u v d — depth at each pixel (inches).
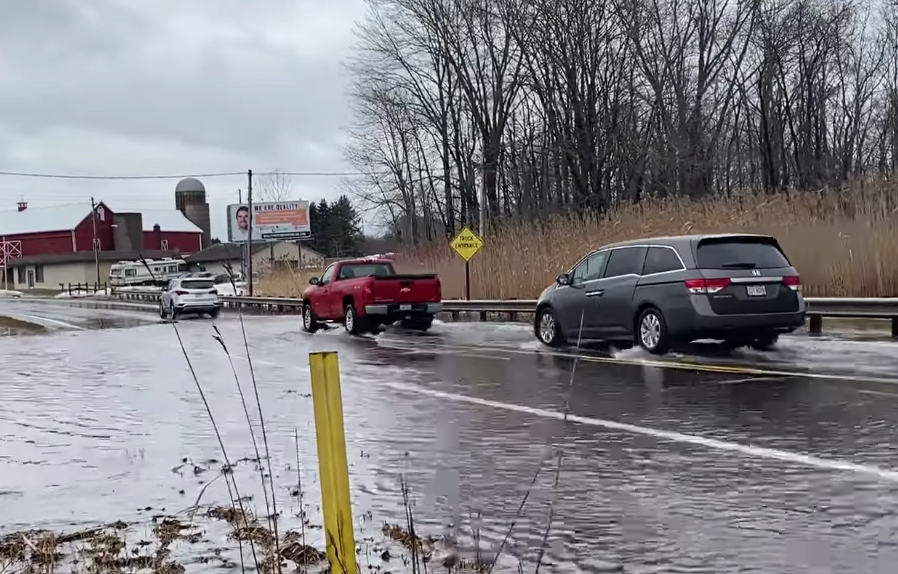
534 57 1686.8
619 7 1553.9
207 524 229.0
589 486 250.7
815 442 291.3
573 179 1638.8
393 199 2059.5
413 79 1892.2
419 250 1321.4
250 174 1942.7
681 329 515.5
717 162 1609.3
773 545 198.5
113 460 310.2
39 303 2244.1
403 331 859.4
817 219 800.3
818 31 1729.8
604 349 589.3
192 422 379.2
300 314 1395.2
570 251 1017.5
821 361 485.4
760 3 1614.2
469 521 225.8
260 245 3361.2
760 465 265.0
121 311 1620.3
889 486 239.5
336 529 165.0
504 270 1099.3
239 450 320.8
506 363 543.5
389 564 194.1
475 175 1845.5
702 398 380.8
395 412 382.9
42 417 401.1
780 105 1776.6
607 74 1621.6
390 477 271.6
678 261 523.2
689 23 1579.7
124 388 494.9
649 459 277.4
